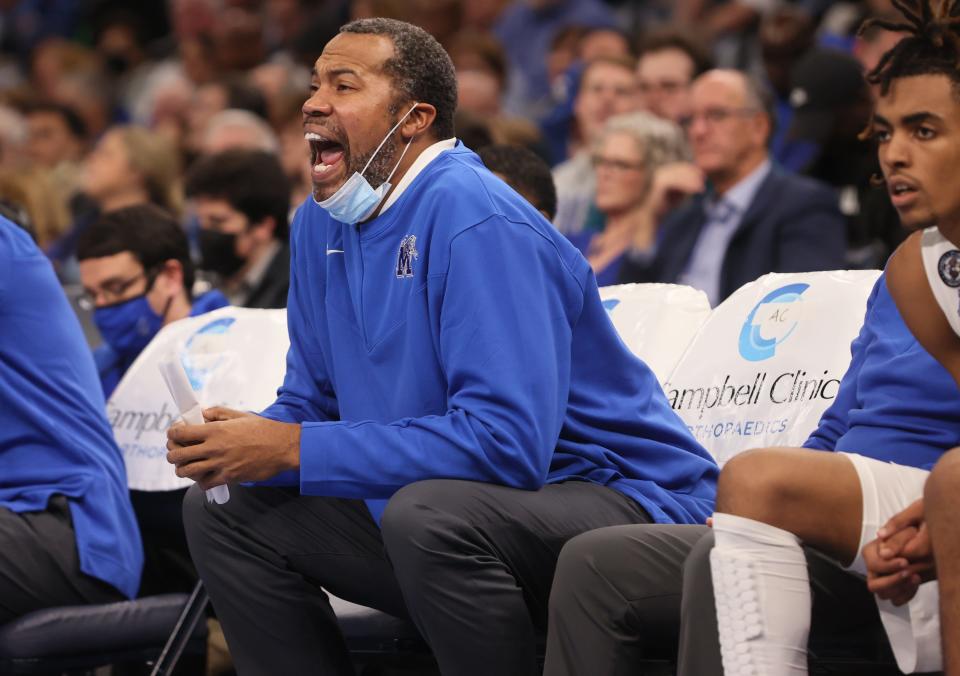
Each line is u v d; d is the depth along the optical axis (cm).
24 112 2250
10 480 955
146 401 1030
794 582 599
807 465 613
